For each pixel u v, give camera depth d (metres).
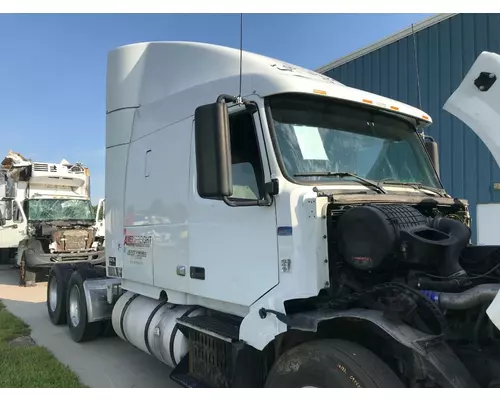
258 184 3.18
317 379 2.66
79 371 5.44
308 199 2.90
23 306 9.81
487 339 2.60
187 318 3.98
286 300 2.98
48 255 13.28
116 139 5.17
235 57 3.85
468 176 8.70
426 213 3.56
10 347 6.30
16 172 14.90
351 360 2.55
